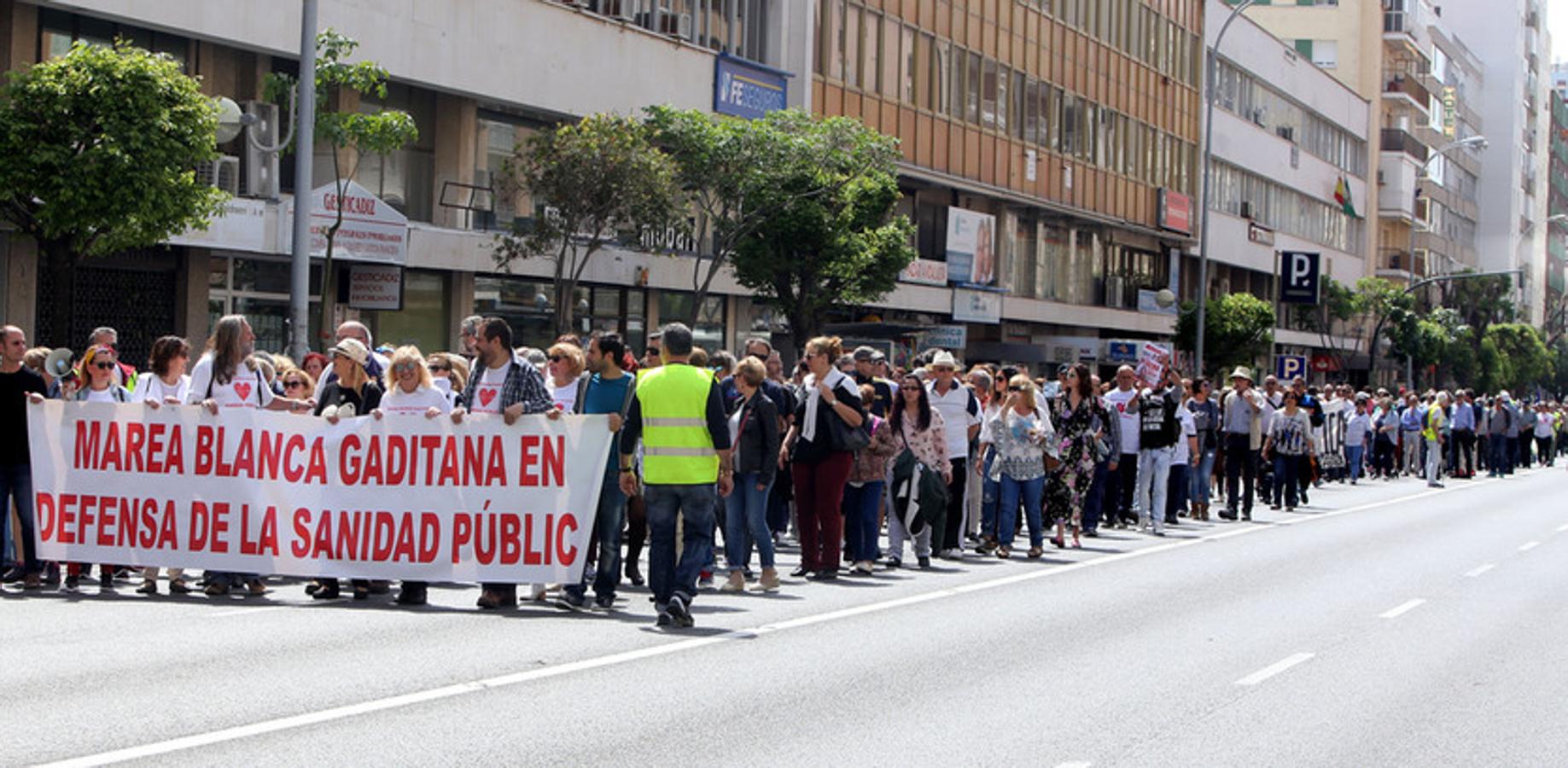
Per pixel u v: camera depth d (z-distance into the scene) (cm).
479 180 3206
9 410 1313
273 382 1523
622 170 2766
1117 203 5941
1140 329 6288
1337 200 8662
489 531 1266
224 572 1295
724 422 1196
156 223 1998
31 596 1288
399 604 1284
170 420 1297
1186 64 6556
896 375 2080
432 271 3117
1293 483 2856
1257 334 5703
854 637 1179
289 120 2606
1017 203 5234
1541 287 14425
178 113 1992
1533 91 13912
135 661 982
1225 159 6988
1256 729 891
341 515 1279
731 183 3080
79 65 1948
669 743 800
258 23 2616
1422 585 1647
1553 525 2548
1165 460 2272
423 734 799
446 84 3002
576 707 883
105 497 1304
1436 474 3900
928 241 4828
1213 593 1532
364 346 1341
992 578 1611
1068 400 1978
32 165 1942
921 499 1667
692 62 3659
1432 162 10556
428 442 1273
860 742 821
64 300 2042
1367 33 9488
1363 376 8925
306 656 1012
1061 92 5491
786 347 4212
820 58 4141
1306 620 1358
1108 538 2166
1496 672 1114
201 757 736
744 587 1455
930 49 4669
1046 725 879
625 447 1219
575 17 3306
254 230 2542
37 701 855
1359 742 866
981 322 4959
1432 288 10250
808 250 3206
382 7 2853
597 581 1288
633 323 3675
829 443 1529
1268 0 9600
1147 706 947
